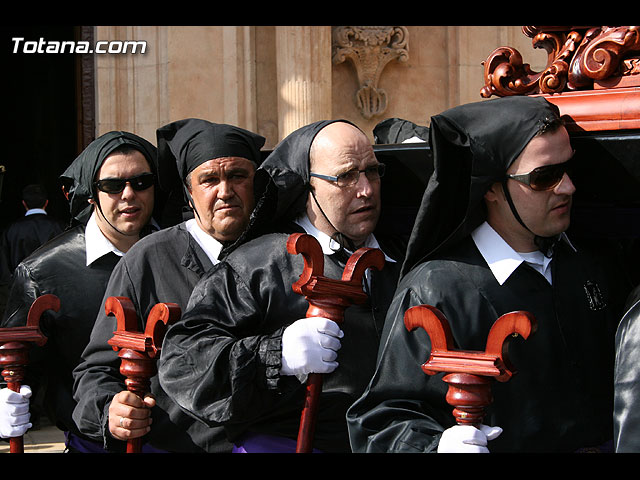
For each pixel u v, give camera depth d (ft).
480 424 13.15
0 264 51.88
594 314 15.55
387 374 14.48
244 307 17.31
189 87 58.90
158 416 19.61
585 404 14.97
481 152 14.69
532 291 15.11
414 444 13.41
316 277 15.89
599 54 15.53
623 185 15.38
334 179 17.42
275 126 58.95
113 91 59.57
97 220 24.07
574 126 15.62
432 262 15.34
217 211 20.29
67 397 23.26
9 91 99.55
